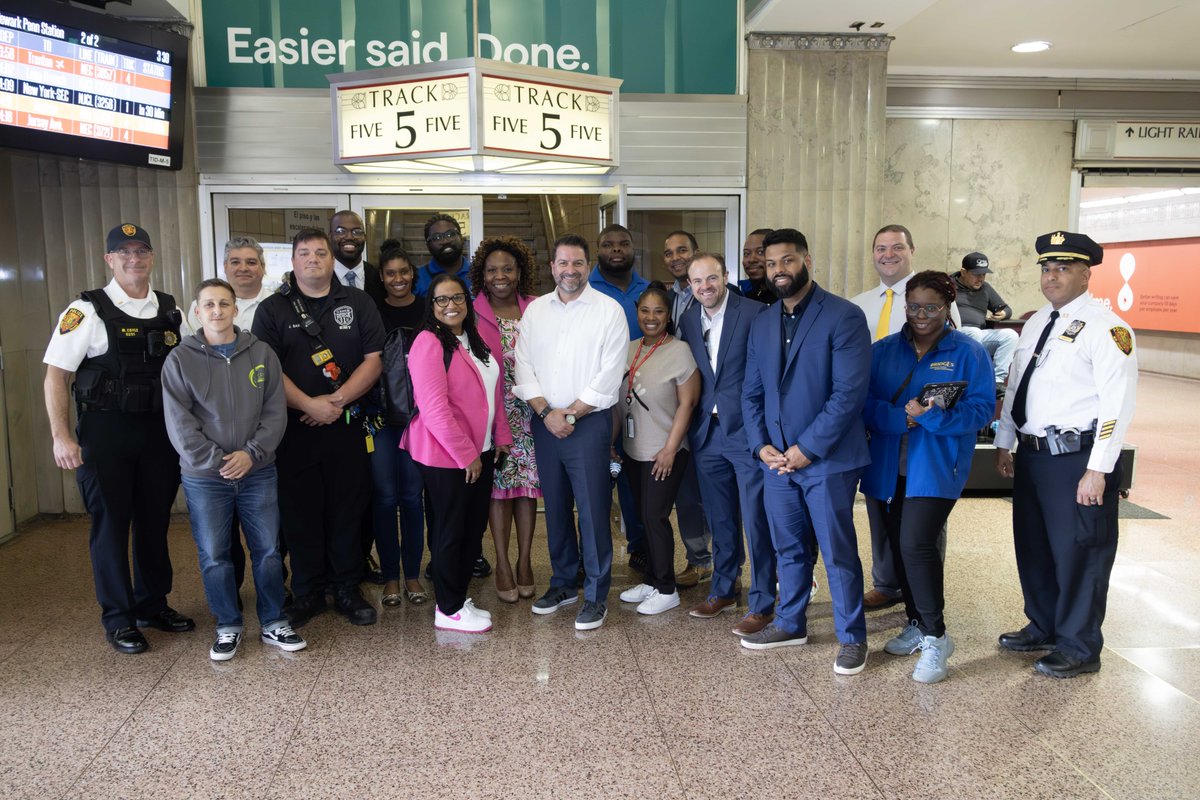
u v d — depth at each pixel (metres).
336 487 3.63
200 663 3.31
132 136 4.62
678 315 4.09
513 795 2.43
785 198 5.91
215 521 3.24
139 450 3.36
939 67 6.82
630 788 2.46
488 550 4.75
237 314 3.87
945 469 3.06
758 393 3.30
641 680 3.14
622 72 5.70
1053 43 6.16
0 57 4.02
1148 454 7.18
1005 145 6.99
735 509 3.70
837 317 3.08
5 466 5.01
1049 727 2.78
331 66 5.46
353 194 5.57
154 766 2.59
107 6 4.96
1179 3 5.33
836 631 3.25
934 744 2.68
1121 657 3.31
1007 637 3.38
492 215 8.40
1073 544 3.08
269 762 2.61
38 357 5.35
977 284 6.45
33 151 4.23
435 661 3.31
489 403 3.50
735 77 5.81
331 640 3.52
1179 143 7.08
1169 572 4.29
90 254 5.33
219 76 5.40
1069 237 3.07
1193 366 12.52
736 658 3.32
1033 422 3.16
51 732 2.79
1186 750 2.63
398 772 2.55
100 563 3.36
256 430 3.27
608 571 3.61
